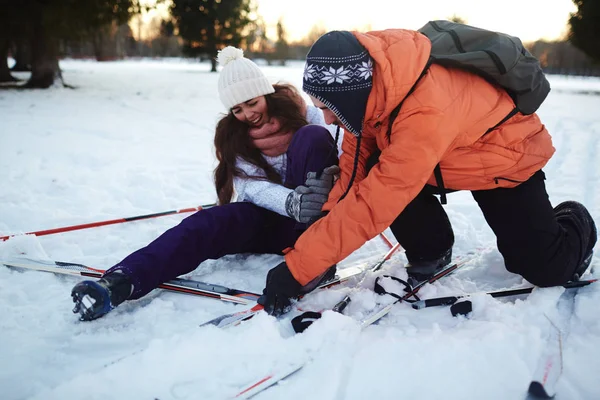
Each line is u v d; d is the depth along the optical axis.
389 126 1.61
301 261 1.73
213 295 2.02
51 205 3.30
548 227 1.78
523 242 1.80
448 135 1.54
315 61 1.55
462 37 1.66
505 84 1.62
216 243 2.15
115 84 13.77
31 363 1.62
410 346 1.61
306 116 2.51
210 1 23.83
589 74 34.44
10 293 2.05
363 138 1.89
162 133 6.26
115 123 6.87
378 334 1.70
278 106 2.36
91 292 1.75
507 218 1.81
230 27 24.53
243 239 2.26
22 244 2.41
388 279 2.01
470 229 2.72
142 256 1.93
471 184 1.78
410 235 2.06
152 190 3.71
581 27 15.49
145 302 2.01
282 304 1.80
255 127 2.34
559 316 1.79
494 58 1.57
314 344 1.65
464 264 2.32
